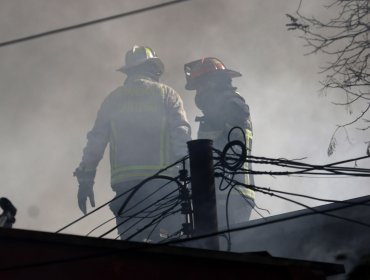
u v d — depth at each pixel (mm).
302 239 12938
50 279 8688
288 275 9258
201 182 10352
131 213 13344
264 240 13273
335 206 12516
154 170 13641
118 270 8781
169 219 13133
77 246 8797
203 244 10320
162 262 8953
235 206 13789
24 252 8750
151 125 13922
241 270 9148
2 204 10484
